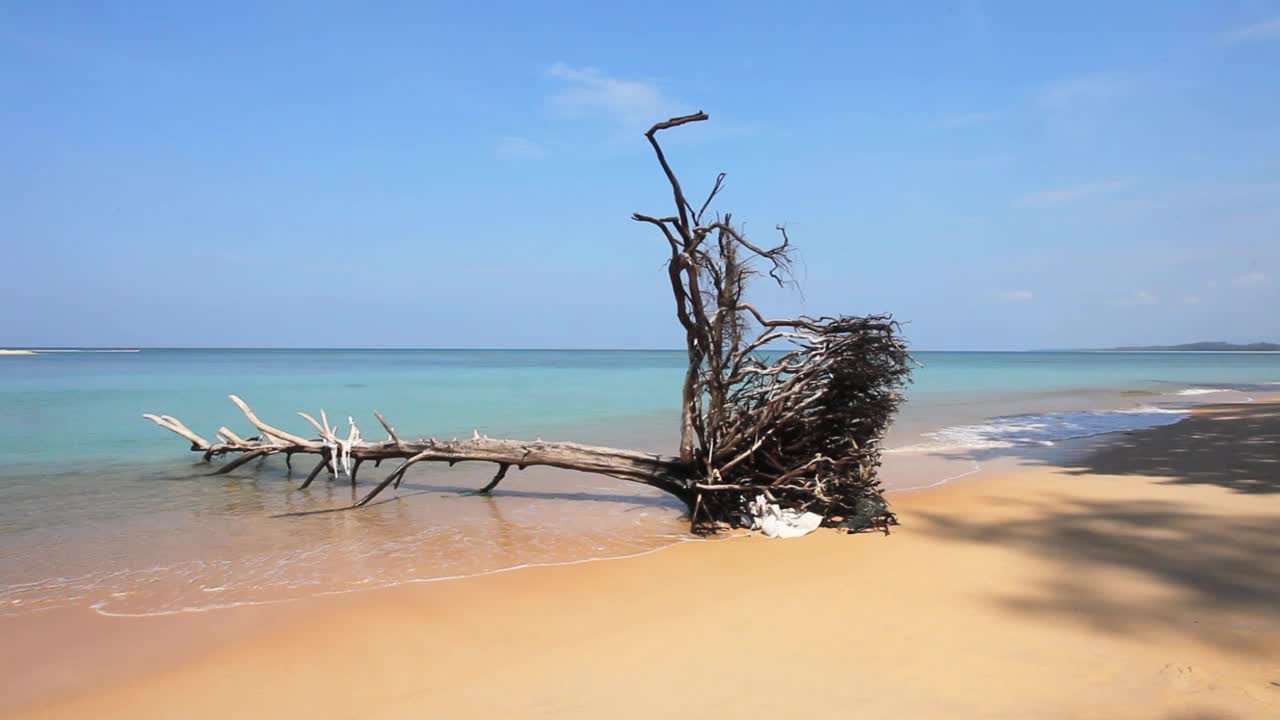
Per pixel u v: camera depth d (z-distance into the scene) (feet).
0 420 73.05
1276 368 292.20
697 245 28.25
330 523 32.65
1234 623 17.58
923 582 21.85
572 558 26.11
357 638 18.33
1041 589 20.76
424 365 294.25
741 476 32.65
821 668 15.69
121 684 15.92
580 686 15.16
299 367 253.24
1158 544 25.11
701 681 15.21
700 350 31.40
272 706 14.71
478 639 18.12
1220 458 44.70
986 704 13.70
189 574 24.38
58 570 25.00
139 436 62.69
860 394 31.63
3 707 14.93
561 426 67.82
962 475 42.24
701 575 23.47
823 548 26.63
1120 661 15.53
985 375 204.03
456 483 43.68
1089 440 57.57
